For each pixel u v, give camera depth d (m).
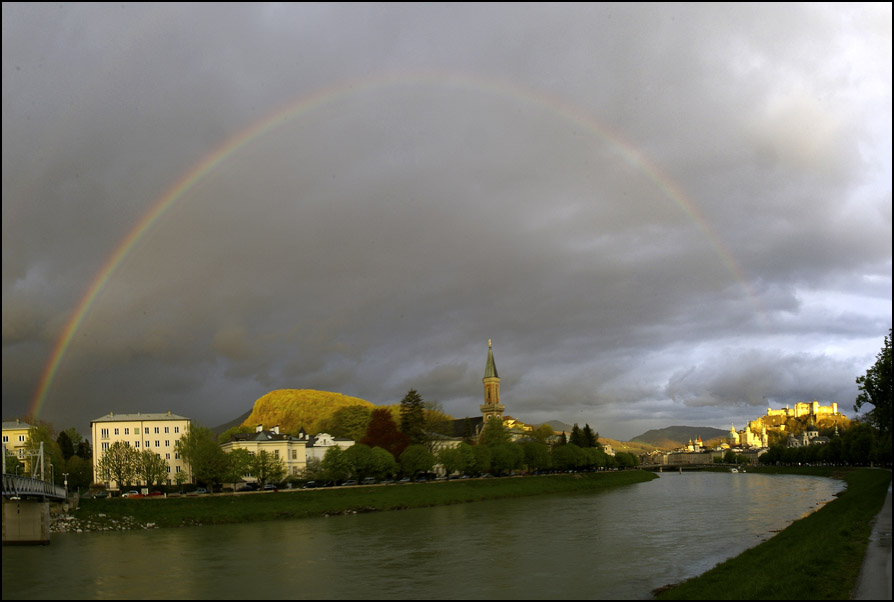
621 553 88.81
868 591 52.28
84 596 67.88
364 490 173.12
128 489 195.12
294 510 148.88
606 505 165.38
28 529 105.50
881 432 131.12
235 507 146.25
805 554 69.00
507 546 96.56
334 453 195.38
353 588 70.31
